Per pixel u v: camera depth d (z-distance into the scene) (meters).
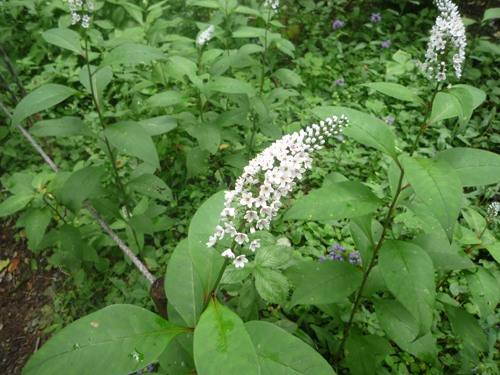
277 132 3.85
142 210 3.70
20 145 4.78
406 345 2.36
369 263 2.56
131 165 4.52
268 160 1.57
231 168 4.32
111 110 5.11
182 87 4.91
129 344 1.63
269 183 1.53
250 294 2.62
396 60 6.41
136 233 3.55
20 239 4.12
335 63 6.66
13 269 3.91
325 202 1.91
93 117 4.96
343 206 1.89
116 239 3.10
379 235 2.65
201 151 3.72
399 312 2.43
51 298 3.68
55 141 4.80
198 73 3.88
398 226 3.83
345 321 3.02
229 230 1.62
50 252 4.04
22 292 3.73
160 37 4.23
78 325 1.64
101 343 1.61
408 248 1.98
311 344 2.99
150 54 2.30
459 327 2.58
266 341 1.63
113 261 3.90
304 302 2.29
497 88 5.84
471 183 1.77
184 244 2.22
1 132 4.60
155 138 4.38
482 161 1.82
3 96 4.87
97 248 3.53
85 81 2.76
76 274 3.51
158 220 3.77
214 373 1.38
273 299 1.96
